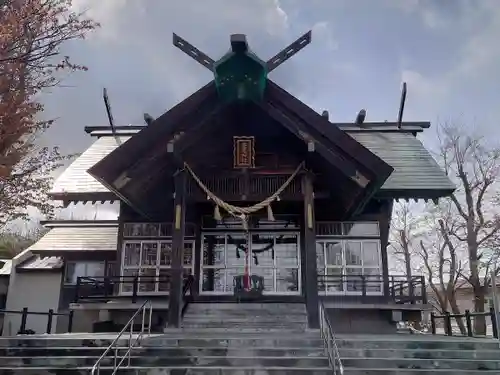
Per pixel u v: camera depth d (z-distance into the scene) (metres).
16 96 8.78
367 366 9.53
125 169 13.50
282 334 11.88
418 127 21.80
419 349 10.17
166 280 17.08
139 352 10.08
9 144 8.97
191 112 13.80
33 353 10.34
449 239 29.50
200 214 17.11
